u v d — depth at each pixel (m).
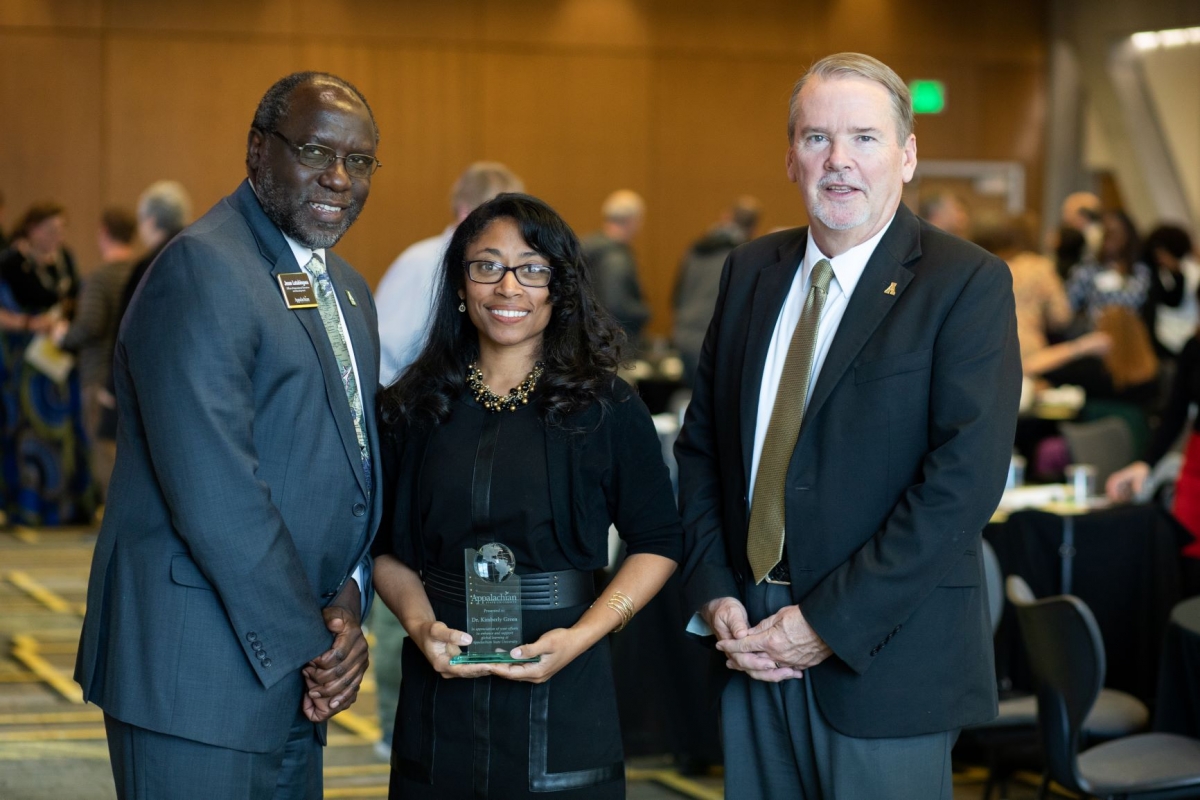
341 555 2.31
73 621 5.70
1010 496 4.48
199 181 10.93
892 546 2.15
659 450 2.37
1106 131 11.84
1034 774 4.04
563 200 11.66
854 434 2.23
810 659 2.24
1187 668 3.11
